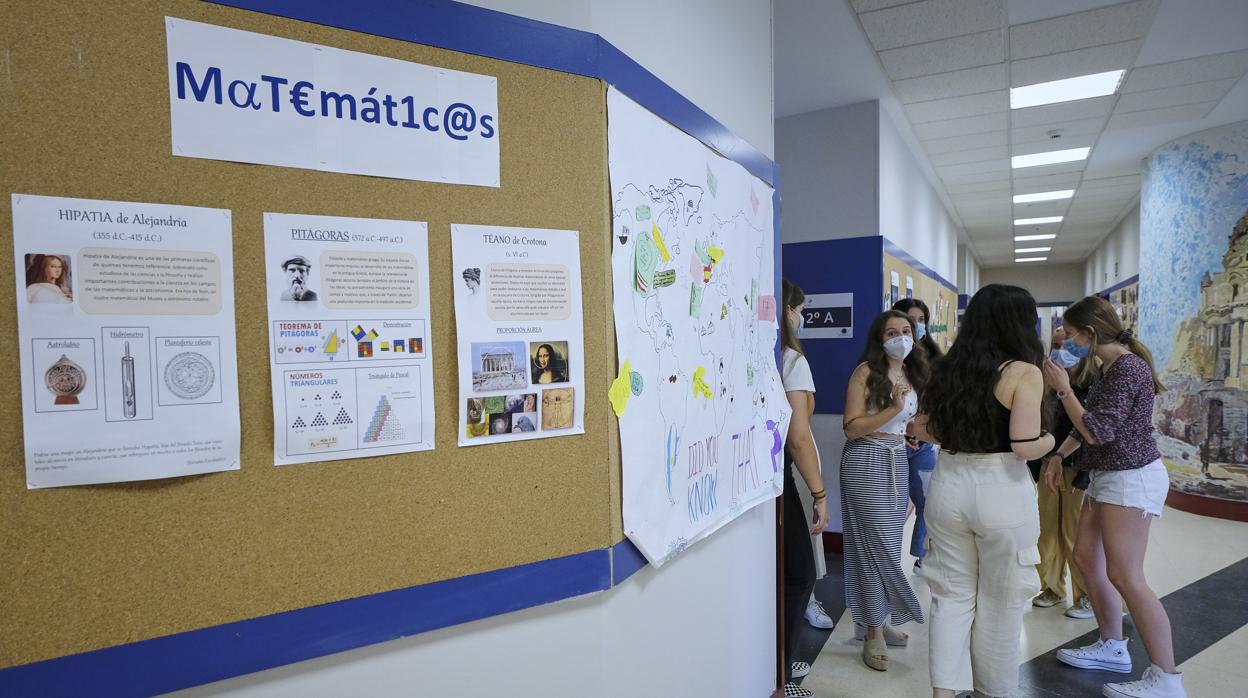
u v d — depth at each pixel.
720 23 1.72
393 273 0.99
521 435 1.10
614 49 1.21
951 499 1.94
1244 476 4.64
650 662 1.37
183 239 0.85
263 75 0.89
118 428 0.81
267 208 0.90
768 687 2.06
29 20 0.76
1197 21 3.27
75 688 0.80
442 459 1.03
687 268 1.46
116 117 0.81
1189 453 4.98
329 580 0.95
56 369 0.78
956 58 3.66
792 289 2.33
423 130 1.01
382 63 0.97
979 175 6.38
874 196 4.26
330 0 0.94
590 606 1.21
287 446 0.92
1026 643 2.72
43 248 0.78
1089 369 2.76
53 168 0.78
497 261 1.07
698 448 1.50
